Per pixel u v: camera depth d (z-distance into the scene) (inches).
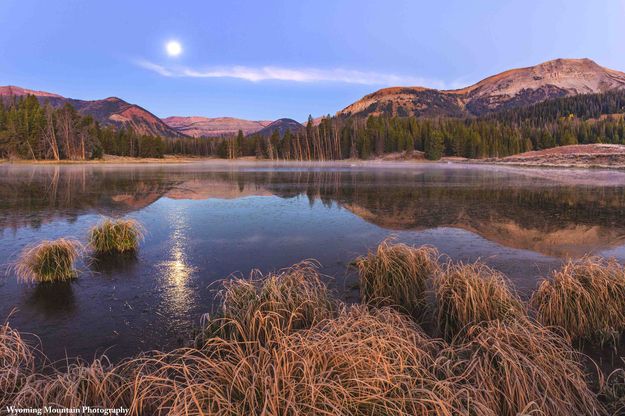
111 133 3843.5
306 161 4165.8
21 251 347.3
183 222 507.8
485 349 135.6
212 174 1640.0
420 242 392.5
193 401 105.8
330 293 225.1
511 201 714.8
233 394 109.7
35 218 523.8
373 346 123.2
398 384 106.7
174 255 343.6
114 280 274.1
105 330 194.4
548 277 264.8
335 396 101.0
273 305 167.9
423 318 205.5
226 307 182.4
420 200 741.9
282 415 100.0
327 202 714.8
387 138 4256.9
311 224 495.8
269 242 394.6
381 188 999.0
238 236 423.2
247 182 1205.7
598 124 4985.2
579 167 1913.1
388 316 163.8
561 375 127.9
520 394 115.2
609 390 132.3
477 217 543.8
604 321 181.9
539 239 404.8
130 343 180.2
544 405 114.0
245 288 188.2
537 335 146.7
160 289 255.6
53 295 243.6
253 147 5098.4
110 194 833.5
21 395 113.2
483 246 373.4
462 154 3978.8
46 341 182.7
